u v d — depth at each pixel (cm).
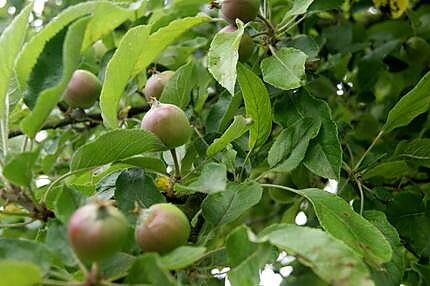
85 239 51
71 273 58
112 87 65
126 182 63
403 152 79
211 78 88
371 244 60
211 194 62
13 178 57
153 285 52
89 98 79
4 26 91
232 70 66
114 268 56
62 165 87
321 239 54
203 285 63
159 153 71
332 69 94
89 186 67
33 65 62
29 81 61
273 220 105
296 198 88
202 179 61
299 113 73
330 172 68
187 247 53
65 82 57
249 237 53
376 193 78
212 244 62
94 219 51
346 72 97
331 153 69
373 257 60
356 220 62
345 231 61
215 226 62
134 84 84
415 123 88
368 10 101
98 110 89
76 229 51
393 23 102
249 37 75
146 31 65
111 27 68
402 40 99
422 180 87
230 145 68
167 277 51
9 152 62
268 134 69
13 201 60
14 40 62
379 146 86
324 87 93
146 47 73
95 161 61
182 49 86
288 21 82
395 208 76
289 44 79
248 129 68
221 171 60
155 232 56
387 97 102
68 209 56
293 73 70
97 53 93
